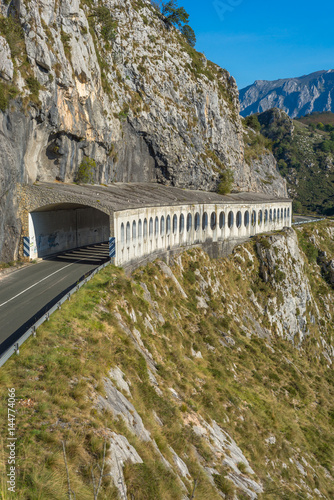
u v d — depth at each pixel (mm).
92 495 9680
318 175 185125
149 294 35281
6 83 31797
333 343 68062
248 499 17844
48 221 39062
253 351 44438
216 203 57812
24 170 35062
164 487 12383
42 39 36188
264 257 64188
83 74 43250
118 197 40062
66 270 32875
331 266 83312
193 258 51531
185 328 38000
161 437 16297
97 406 13672
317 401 42031
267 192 100188
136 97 62062
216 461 19547
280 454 27281
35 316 21516
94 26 58469
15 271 32406
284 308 61000
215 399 27203
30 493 8977
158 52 69562
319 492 26578
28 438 10828
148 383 20188
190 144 70500
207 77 77750
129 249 36562
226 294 53219
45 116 36250
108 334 20875
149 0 78312
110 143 51781
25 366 14867
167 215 45906
